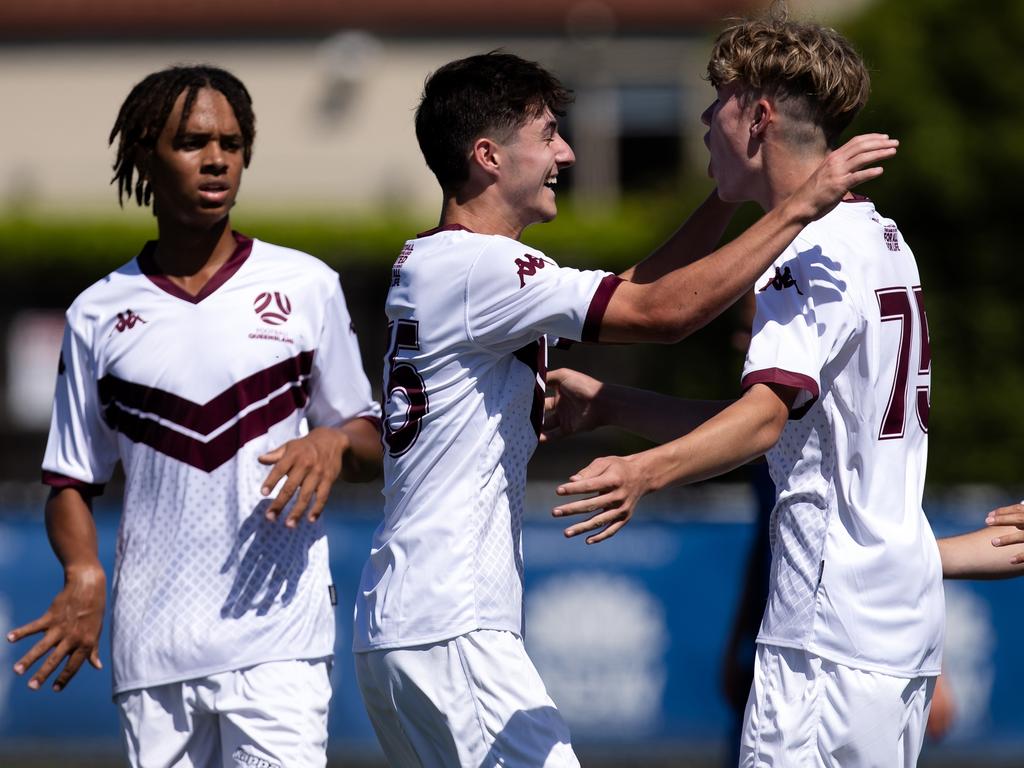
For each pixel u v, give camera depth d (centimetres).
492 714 1277
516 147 1319
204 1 7981
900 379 1254
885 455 1243
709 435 1173
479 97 1316
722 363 4769
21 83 7888
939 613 1262
